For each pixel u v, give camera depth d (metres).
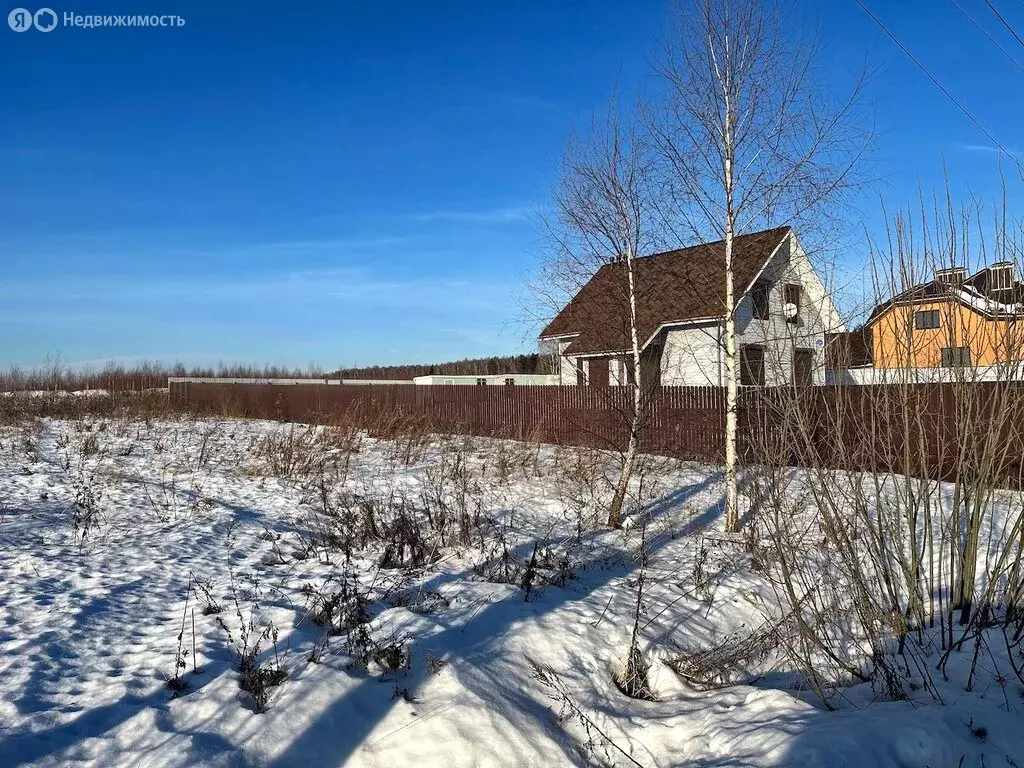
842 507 6.39
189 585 6.77
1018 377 5.57
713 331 17.06
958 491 5.57
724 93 9.02
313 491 11.69
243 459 15.34
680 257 10.32
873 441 5.81
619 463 13.44
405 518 8.38
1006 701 4.53
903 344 5.73
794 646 6.06
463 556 8.11
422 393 23.17
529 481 12.83
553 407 18.31
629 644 6.15
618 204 9.74
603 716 5.11
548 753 4.54
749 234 9.55
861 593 5.60
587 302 10.70
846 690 5.27
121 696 4.48
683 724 4.96
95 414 25.81
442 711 4.59
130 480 12.13
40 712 4.20
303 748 4.20
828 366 6.69
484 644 5.66
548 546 8.51
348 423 19.33
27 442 15.74
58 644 5.17
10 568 6.96
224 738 4.14
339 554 8.11
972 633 5.47
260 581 7.00
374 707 4.68
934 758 3.92
